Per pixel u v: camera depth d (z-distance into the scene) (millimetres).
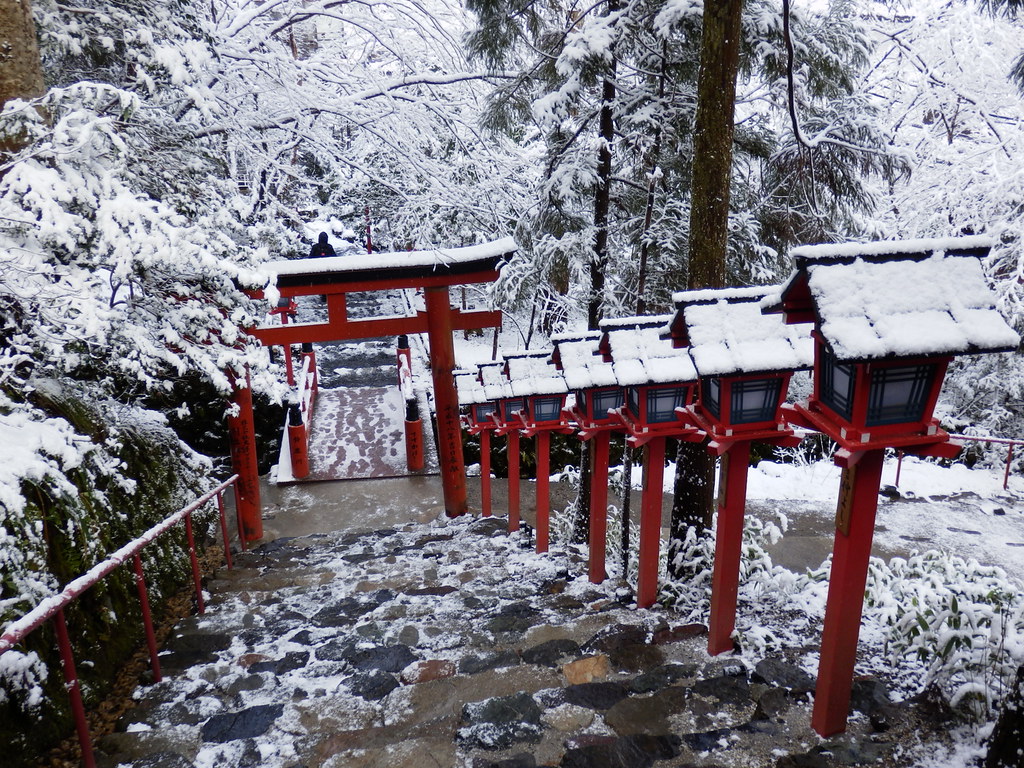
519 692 3334
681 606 4375
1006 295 10688
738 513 3443
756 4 6840
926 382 2480
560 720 3088
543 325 14328
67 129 3980
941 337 2281
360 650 4070
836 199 7910
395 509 9680
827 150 7301
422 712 3340
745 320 3291
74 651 3850
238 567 6703
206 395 11102
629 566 5785
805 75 7117
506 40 8516
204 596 5504
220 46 8758
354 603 5062
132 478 5707
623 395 4820
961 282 2426
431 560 6527
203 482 6949
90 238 4461
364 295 23078
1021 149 11430
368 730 3154
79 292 4145
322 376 15953
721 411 3359
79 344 5305
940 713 2943
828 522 8453
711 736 2875
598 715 3119
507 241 8555
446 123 10922
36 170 3842
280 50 9734
